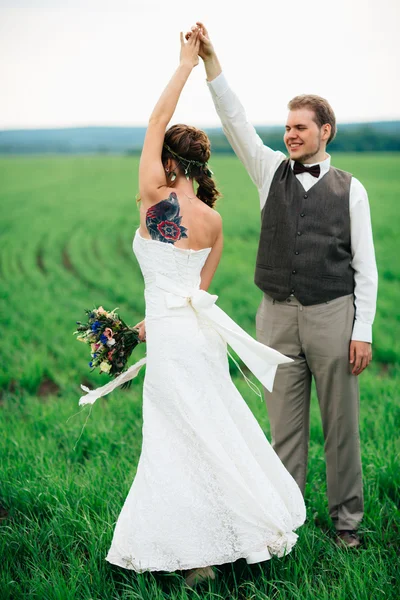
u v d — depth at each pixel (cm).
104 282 1302
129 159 6688
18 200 3322
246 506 300
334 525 371
